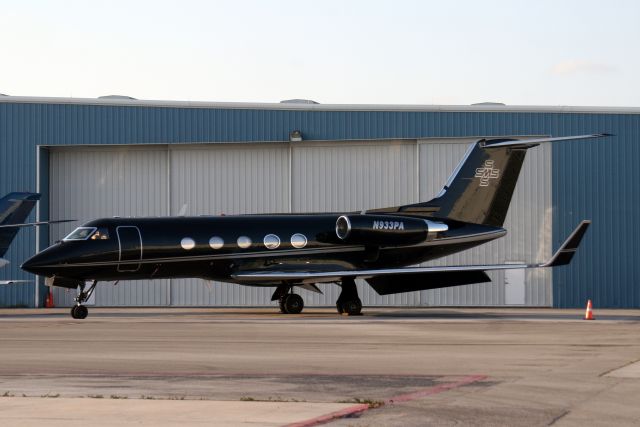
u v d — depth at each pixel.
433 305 58.41
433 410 15.48
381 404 15.97
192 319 41.94
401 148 58.69
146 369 21.77
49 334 32.03
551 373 20.67
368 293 58.94
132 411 15.23
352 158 59.00
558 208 57.25
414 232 46.31
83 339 29.88
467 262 58.38
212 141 58.88
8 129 60.03
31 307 59.75
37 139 59.94
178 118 59.09
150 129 59.22
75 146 60.19
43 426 13.89
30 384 19.08
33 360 23.69
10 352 25.70
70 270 42.47
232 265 45.62
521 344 27.89
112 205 61.00
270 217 47.03
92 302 60.72
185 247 44.53
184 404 16.00
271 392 17.81
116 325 37.00
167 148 60.38
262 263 46.00
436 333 32.31
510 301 58.00
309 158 59.31
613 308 56.81
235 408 15.56
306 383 19.16
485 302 58.25
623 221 56.91
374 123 58.09
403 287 45.06
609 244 57.00
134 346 27.41
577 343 28.23
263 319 41.69
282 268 45.88
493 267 42.31
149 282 60.31
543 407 15.84
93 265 42.88
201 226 45.31
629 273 56.81
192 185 60.16
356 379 19.81
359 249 47.56
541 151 57.31
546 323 38.09
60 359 23.94
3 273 59.75
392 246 47.00
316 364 22.69
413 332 32.81
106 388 18.44
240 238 45.66
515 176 48.25
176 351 25.94
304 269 45.75
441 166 58.06
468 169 47.97
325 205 59.16
